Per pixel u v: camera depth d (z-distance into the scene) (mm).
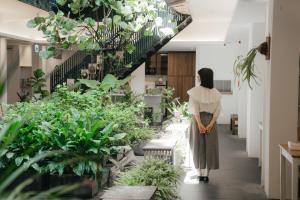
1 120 4496
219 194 5652
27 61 14219
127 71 9367
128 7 6395
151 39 9594
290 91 5320
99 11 7531
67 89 6008
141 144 5262
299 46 5273
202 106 6207
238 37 11594
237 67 7605
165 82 18234
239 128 11578
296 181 4254
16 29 11602
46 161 3293
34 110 4543
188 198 5445
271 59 5328
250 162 8008
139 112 7023
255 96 8469
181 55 17797
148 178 3830
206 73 6156
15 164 3016
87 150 3320
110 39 6953
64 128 3439
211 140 6266
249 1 6297
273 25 5301
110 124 3686
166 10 9023
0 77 1683
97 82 6387
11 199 1475
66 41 6680
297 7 5242
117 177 3900
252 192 5777
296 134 5340
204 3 7074
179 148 6391
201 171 6422
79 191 3156
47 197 1586
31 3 7699
